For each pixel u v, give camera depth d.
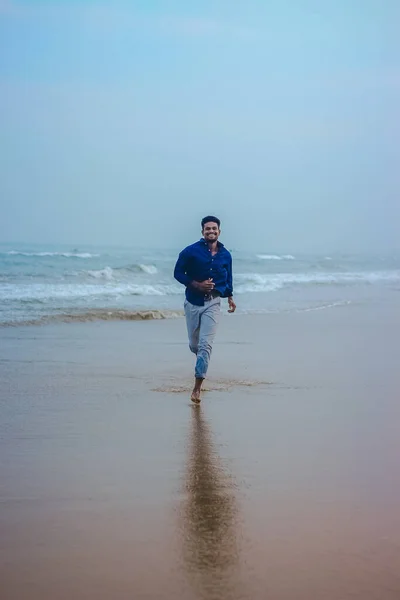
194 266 7.05
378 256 82.81
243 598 2.93
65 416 6.14
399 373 8.60
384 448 5.29
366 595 2.97
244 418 6.17
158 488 4.30
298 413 6.40
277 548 3.43
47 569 3.17
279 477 4.55
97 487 4.29
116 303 17.41
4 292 18.45
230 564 3.24
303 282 30.39
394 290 26.81
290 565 3.24
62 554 3.32
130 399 6.92
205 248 7.09
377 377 8.30
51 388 7.36
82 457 4.92
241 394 7.25
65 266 33.59
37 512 3.85
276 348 10.62
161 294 20.66
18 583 3.03
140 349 10.30
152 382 7.83
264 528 3.68
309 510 3.96
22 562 3.23
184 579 3.09
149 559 3.29
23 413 6.21
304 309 17.48
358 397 7.14
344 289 26.89
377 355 10.06
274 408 6.61
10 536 3.52
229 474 4.60
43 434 5.52
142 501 4.07
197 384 6.87
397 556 3.36
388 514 3.92
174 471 4.65
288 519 3.82
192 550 3.39
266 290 25.22
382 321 14.86
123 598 2.92
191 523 3.74
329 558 3.32
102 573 3.13
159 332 12.44
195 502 4.07
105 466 4.73
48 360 9.09
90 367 8.67
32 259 35.28
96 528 3.65
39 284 21.55
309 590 3.01
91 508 3.94
